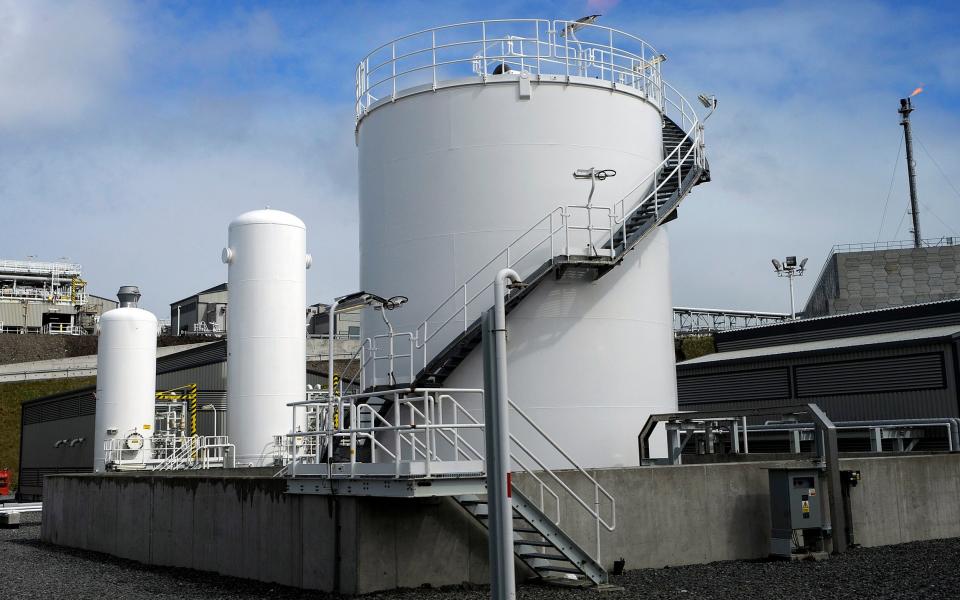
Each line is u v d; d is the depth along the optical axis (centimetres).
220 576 1750
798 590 1414
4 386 7494
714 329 7531
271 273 2984
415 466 1318
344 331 9188
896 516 2041
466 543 1491
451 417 2214
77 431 4656
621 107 2380
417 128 2347
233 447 2938
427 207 2308
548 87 2306
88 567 2003
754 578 1537
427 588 1444
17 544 2623
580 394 2234
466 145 2291
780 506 1775
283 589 1533
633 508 1669
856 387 4106
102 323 3762
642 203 2284
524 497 1392
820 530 1803
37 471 5216
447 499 1480
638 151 2398
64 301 11062
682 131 2597
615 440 2252
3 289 11269
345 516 1432
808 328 4919
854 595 1366
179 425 4216
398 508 1438
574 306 2261
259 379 2941
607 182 2320
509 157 2272
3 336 9188
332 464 1459
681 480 1733
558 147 2284
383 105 2417
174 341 9025
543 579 1520
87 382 7769
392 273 2342
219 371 4428
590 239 2223
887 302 7894
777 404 4478
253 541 1677
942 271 7812
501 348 1002
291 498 1573
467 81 2308
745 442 2606
